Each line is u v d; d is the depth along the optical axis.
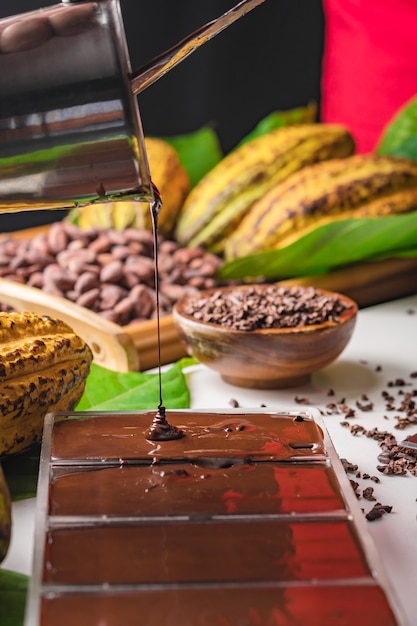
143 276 1.09
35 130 0.60
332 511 0.57
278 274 1.12
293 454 0.64
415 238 1.12
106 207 1.25
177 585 0.51
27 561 0.62
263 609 0.49
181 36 1.55
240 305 0.87
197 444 0.65
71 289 1.07
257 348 0.84
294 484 0.61
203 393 0.87
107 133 0.60
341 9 1.39
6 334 0.70
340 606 0.50
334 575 0.52
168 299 1.08
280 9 1.59
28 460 0.73
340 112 1.44
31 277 1.10
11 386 0.68
